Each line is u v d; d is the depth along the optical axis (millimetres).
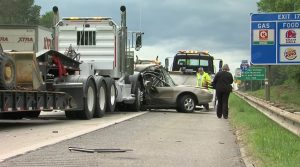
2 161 8688
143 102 24156
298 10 45469
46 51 16031
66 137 11961
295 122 11984
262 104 20641
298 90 56344
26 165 8398
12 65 13898
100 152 9906
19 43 24797
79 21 21062
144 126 15281
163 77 24406
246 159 9320
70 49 19047
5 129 14047
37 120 17625
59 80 16766
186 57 36125
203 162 9148
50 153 9625
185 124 16531
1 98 13211
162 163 8953
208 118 19812
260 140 10914
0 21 71375
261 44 24000
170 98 23969
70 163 8672
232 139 12523
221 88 19609
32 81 14883
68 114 17641
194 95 23984
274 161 8586
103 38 20891
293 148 9828
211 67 36000
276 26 23828
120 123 16156
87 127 14609
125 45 21938
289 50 23750
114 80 20344
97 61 20859
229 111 23891
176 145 11219
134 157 9469
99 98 18453
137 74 22984
